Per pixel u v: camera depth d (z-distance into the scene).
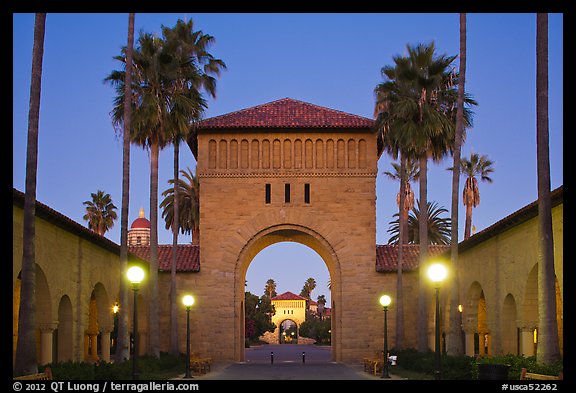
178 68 37.66
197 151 49.41
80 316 32.84
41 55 22.16
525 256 30.19
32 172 21.77
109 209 83.06
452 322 31.28
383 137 42.44
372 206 47.22
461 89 31.47
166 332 46.47
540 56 22.89
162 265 47.31
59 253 30.03
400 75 38.59
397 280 45.31
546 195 22.56
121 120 36.28
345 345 46.25
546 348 22.27
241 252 47.03
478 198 66.12
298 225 47.09
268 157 47.59
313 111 49.34
